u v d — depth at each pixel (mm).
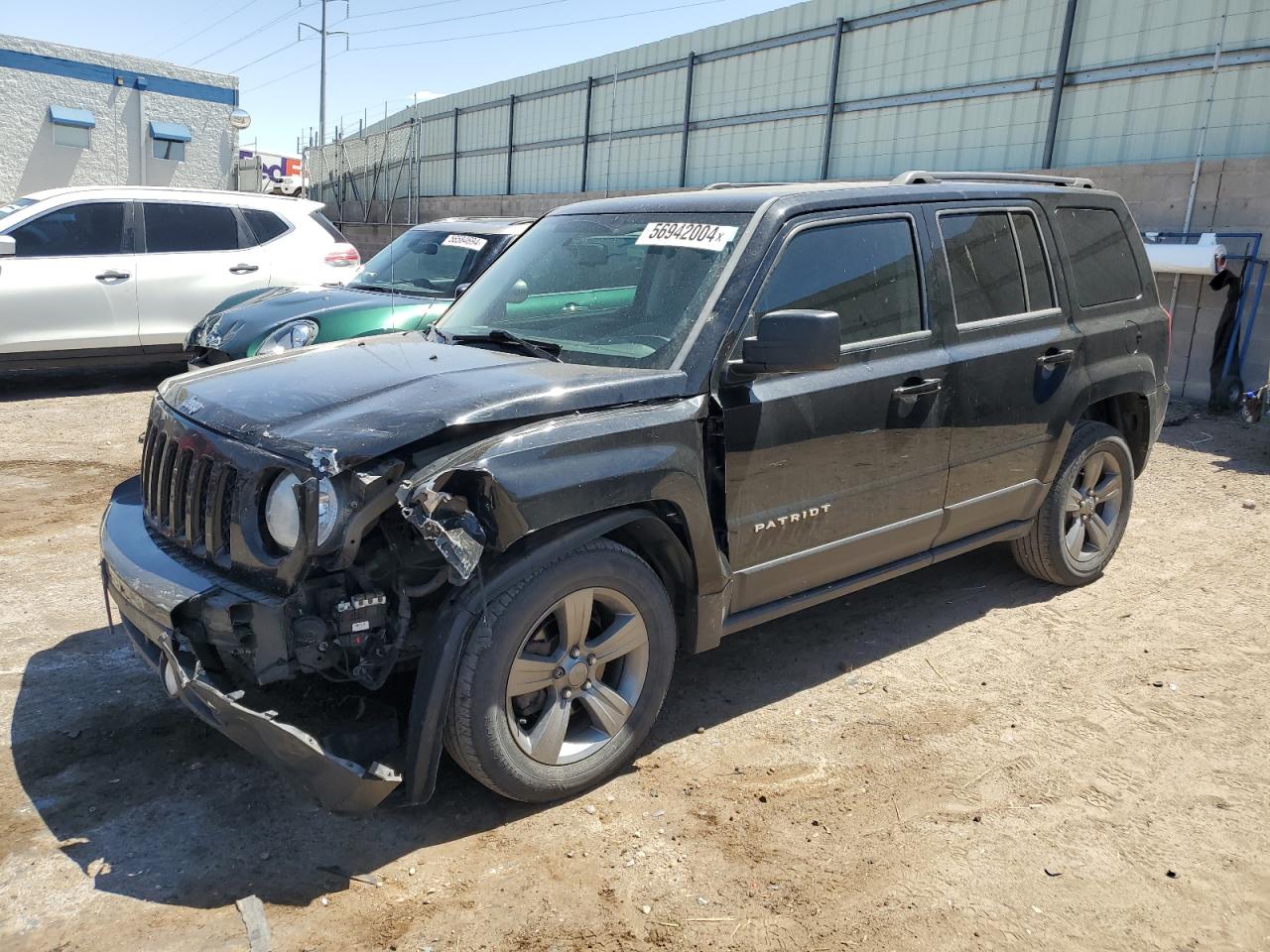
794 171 17406
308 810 3143
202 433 3082
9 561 5242
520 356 3590
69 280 9469
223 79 25281
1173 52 11516
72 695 3820
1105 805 3250
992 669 4258
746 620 3645
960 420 4137
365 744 2844
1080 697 4004
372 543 2846
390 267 8562
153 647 3105
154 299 9930
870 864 2939
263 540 2830
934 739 3672
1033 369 4430
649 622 3285
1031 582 5281
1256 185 9633
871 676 4188
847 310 3771
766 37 17594
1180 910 2756
